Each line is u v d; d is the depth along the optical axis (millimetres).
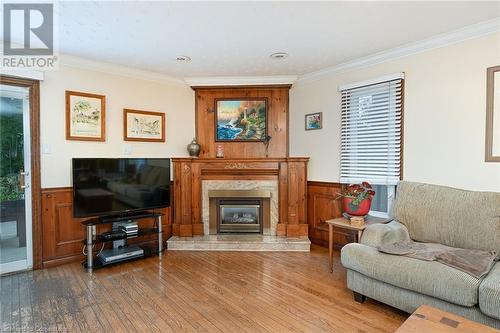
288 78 4156
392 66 3191
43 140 3156
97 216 3352
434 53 2852
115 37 2760
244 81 4203
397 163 3166
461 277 1805
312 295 2535
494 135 2494
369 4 2172
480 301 1707
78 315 2203
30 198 3098
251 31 2641
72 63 3344
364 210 2867
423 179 2961
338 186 3754
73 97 3359
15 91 3016
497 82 2467
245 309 2301
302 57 3357
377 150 3336
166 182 3861
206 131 4406
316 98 4016
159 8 2205
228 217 4234
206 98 4398
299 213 3961
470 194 2434
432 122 2885
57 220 3258
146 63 3564
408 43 2941
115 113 3715
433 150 2881
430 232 2529
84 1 2100
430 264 1977
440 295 1855
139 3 2131
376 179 3346
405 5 2186
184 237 4004
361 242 2508
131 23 2465
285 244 3768
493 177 2508
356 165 3557
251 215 4223
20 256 3062
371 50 3145
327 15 2342
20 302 2400
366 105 3441
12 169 3023
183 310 2281
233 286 2715
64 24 2480
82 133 3434
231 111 4359
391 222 2729
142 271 3082
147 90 4008
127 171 3498
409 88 3053
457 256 2029
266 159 3979
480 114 2570
